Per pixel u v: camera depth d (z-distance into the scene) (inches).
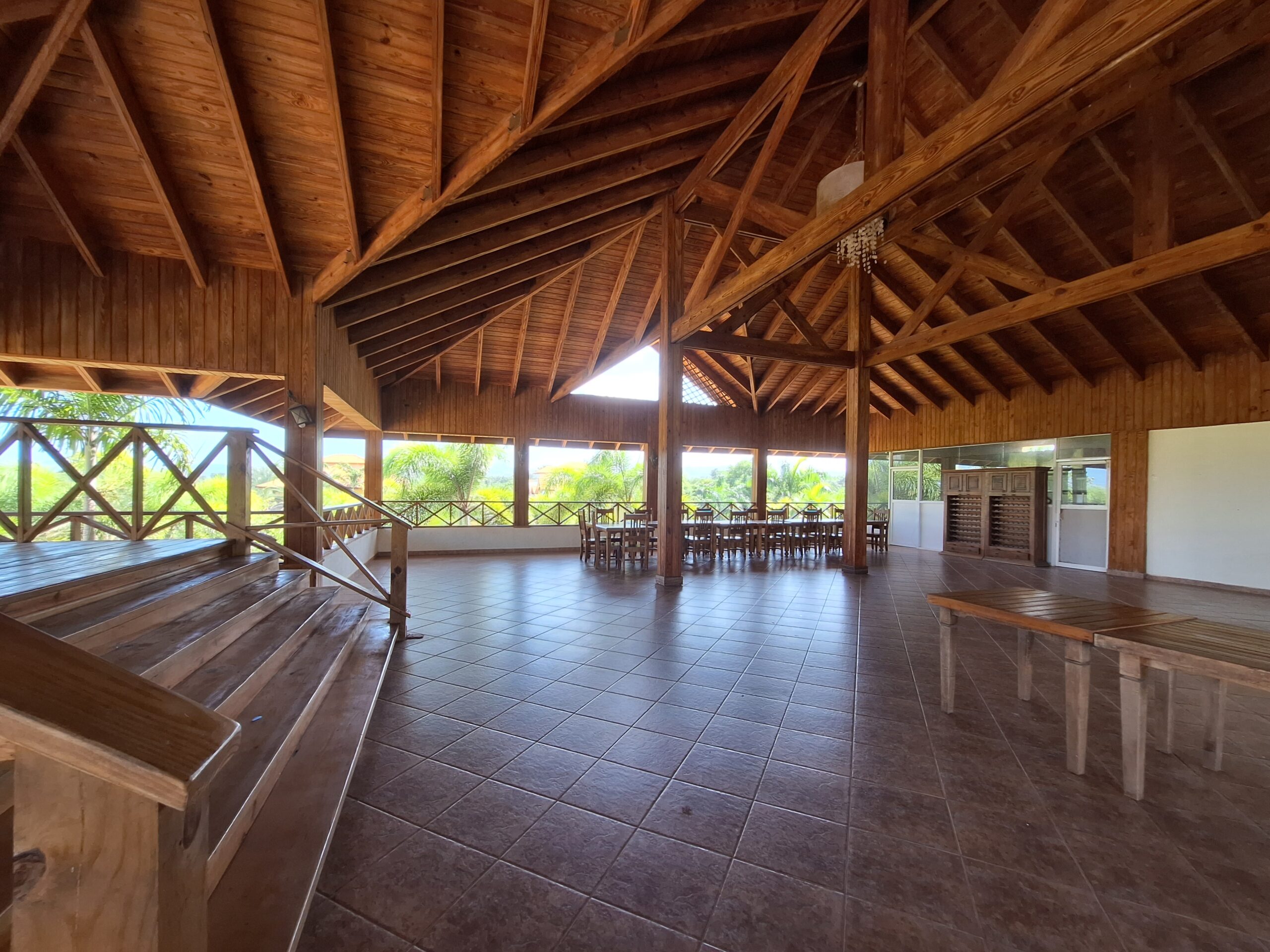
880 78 142.3
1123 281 167.8
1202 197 223.8
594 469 754.8
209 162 141.2
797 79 165.5
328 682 112.4
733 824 77.6
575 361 395.9
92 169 142.0
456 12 108.4
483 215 181.3
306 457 189.3
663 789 86.3
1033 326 329.1
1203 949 56.8
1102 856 71.2
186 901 28.4
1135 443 327.3
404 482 644.7
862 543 306.2
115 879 25.7
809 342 304.8
